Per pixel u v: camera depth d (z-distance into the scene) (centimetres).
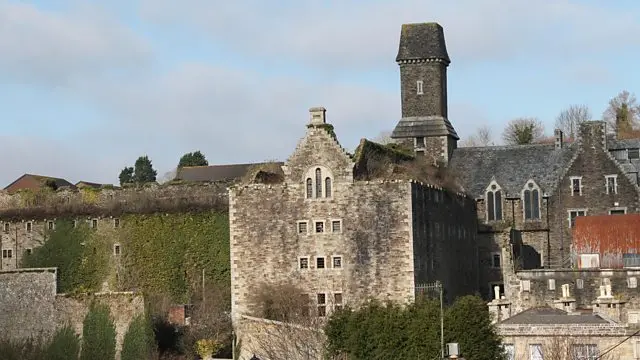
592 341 8388
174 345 10850
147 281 12312
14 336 11431
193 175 15500
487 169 13650
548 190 13288
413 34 14038
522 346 8506
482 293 13012
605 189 13150
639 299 11119
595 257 11844
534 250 13250
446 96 14200
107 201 12762
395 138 13912
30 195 13225
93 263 12512
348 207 10894
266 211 11075
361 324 8775
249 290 11031
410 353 8525
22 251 12744
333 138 10988
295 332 9344
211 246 12194
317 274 10906
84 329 11094
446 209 11912
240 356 10369
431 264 11219
